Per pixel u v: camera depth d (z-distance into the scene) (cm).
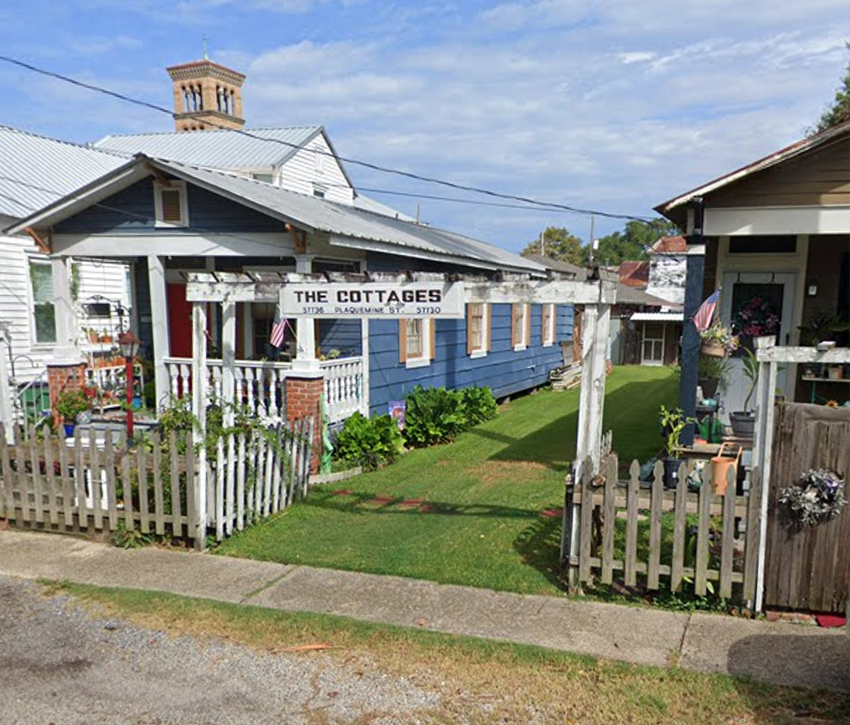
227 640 473
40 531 718
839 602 478
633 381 2228
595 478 536
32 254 1337
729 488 486
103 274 1502
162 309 1045
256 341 1258
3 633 490
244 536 697
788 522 481
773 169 783
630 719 372
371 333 1168
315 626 488
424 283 588
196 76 3828
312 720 380
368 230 1120
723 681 403
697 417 899
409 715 382
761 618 486
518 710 383
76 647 467
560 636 466
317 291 628
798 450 475
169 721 381
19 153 1577
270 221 970
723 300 1012
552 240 7356
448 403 1273
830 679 404
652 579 512
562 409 1661
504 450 1156
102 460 687
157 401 1054
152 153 2305
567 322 2434
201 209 1002
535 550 634
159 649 462
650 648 446
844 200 769
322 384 971
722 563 494
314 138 2406
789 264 974
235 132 2433
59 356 1091
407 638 466
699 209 805
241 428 725
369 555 635
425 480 952
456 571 586
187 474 654
